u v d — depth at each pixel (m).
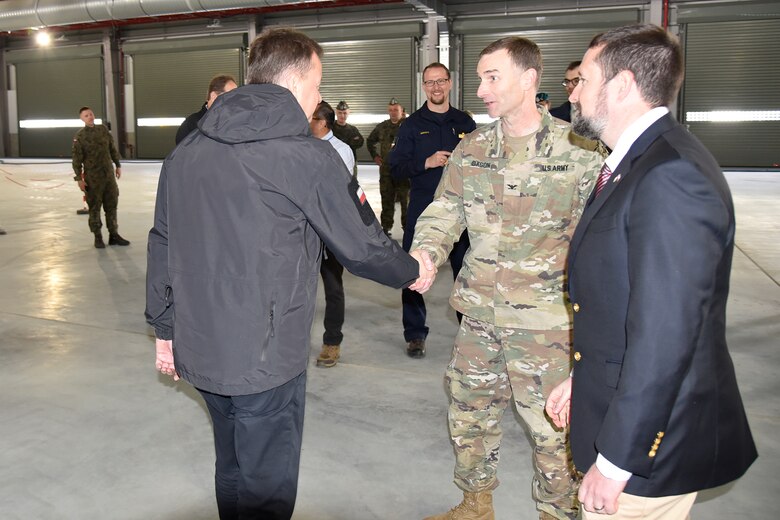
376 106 19.45
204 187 1.77
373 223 1.86
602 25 16.88
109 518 2.42
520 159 2.12
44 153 24.28
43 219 9.80
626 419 1.23
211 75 21.30
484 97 2.09
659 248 1.21
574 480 2.16
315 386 3.63
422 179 3.97
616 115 1.37
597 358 1.42
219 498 2.12
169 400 3.45
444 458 2.86
